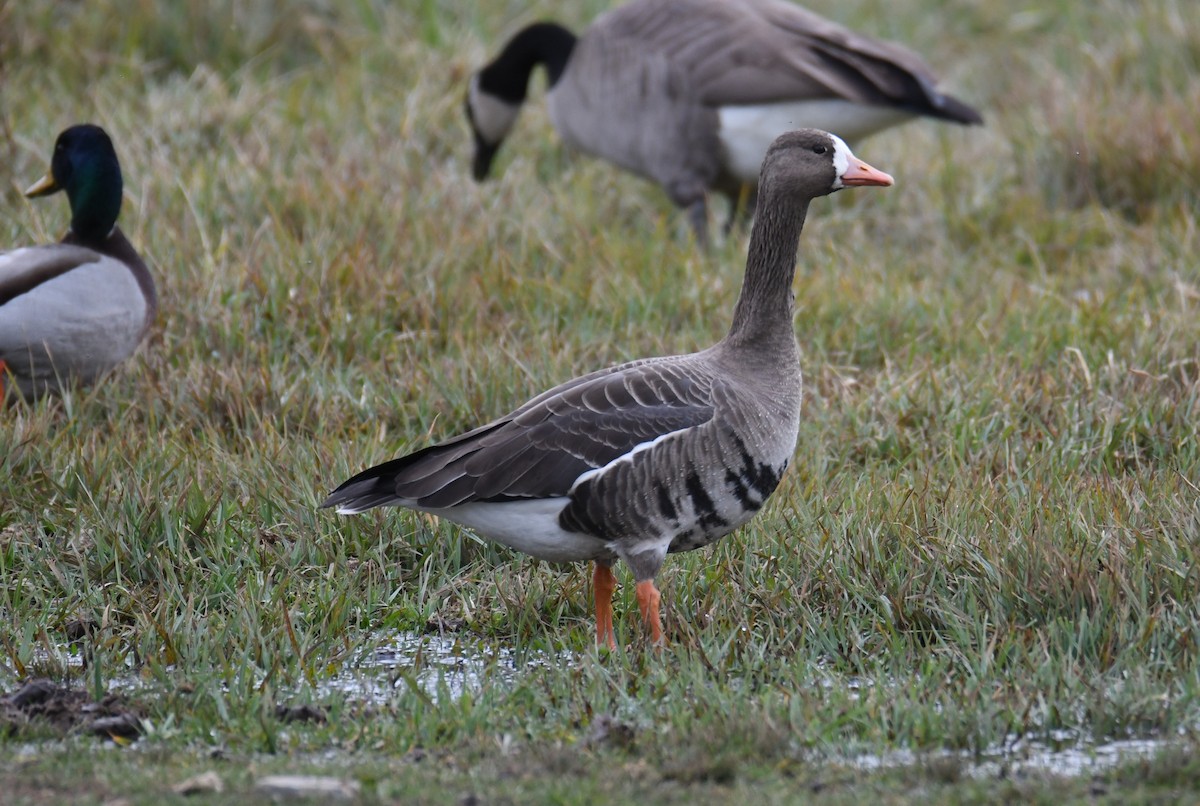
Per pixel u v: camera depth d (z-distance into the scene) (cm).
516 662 841
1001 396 1152
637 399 822
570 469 805
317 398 1148
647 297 1341
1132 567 844
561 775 663
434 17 2003
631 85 1603
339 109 1755
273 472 1013
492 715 743
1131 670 770
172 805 615
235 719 735
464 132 1783
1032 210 1619
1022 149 1756
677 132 1589
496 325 1273
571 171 1733
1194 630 796
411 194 1530
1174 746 687
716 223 1745
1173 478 973
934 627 848
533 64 1669
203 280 1310
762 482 843
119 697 755
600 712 735
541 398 842
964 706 734
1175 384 1152
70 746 700
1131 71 1948
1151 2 2084
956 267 1495
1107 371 1179
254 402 1144
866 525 922
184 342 1231
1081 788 646
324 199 1485
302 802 620
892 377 1191
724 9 1585
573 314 1316
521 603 890
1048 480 1007
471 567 958
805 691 746
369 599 898
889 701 742
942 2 2322
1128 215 1658
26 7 1822
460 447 823
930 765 668
